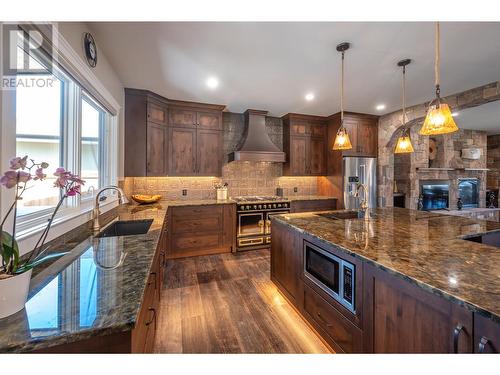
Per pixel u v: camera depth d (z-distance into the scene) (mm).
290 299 2238
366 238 1631
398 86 3178
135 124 3303
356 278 1431
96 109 2586
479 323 838
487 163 7215
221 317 2131
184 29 1923
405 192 5586
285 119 4730
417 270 1085
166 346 1761
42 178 916
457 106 3479
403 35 2014
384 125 4629
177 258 3609
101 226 2037
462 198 6387
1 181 836
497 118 5168
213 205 3793
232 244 3926
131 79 2951
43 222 1411
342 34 2000
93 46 2014
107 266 1196
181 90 3314
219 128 4086
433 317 993
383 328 1241
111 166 2826
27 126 1497
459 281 972
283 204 4203
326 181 4871
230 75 2820
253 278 2951
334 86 3172
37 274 1099
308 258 1945
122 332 787
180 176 3834
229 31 1951
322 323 1769
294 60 2449
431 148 6113
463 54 2338
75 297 896
